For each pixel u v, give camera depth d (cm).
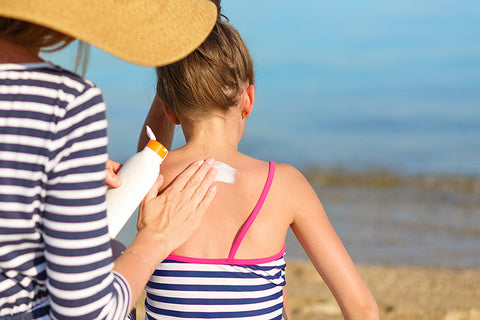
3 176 116
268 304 172
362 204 986
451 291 545
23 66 120
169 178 178
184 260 169
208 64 176
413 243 741
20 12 112
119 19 127
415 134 1619
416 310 493
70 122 119
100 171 121
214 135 184
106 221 124
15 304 129
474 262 647
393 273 605
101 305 122
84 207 118
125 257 142
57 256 117
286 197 177
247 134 1712
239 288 168
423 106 2002
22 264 125
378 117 1881
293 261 648
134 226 754
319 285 555
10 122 117
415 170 1234
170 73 181
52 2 116
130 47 125
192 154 183
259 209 173
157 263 147
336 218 886
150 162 163
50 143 117
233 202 173
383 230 810
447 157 1336
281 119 1909
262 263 170
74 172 117
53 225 117
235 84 180
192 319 167
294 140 1622
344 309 179
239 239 169
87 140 120
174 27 138
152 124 224
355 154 1426
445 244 734
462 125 1694
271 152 1488
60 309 121
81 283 118
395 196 1047
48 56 145
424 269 619
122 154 1413
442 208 948
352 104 2105
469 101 2034
